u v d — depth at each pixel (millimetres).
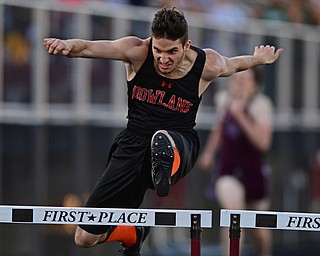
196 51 16891
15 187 27828
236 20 37094
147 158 17281
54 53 15945
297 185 35219
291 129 35031
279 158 34531
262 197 30234
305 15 40719
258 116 29500
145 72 16750
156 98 16906
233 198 29484
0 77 27359
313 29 38781
